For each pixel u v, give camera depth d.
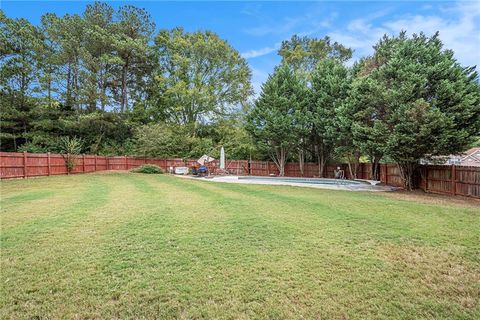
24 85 24.05
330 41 33.41
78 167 19.77
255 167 27.34
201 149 27.50
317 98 21.98
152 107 29.55
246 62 32.75
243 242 4.68
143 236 4.89
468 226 5.79
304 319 2.73
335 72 21.16
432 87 11.99
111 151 25.34
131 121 27.72
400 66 12.60
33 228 5.24
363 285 3.35
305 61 32.81
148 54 28.20
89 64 24.12
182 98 28.91
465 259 4.13
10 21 22.47
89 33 24.27
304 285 3.32
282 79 23.47
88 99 24.33
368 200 9.12
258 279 3.44
